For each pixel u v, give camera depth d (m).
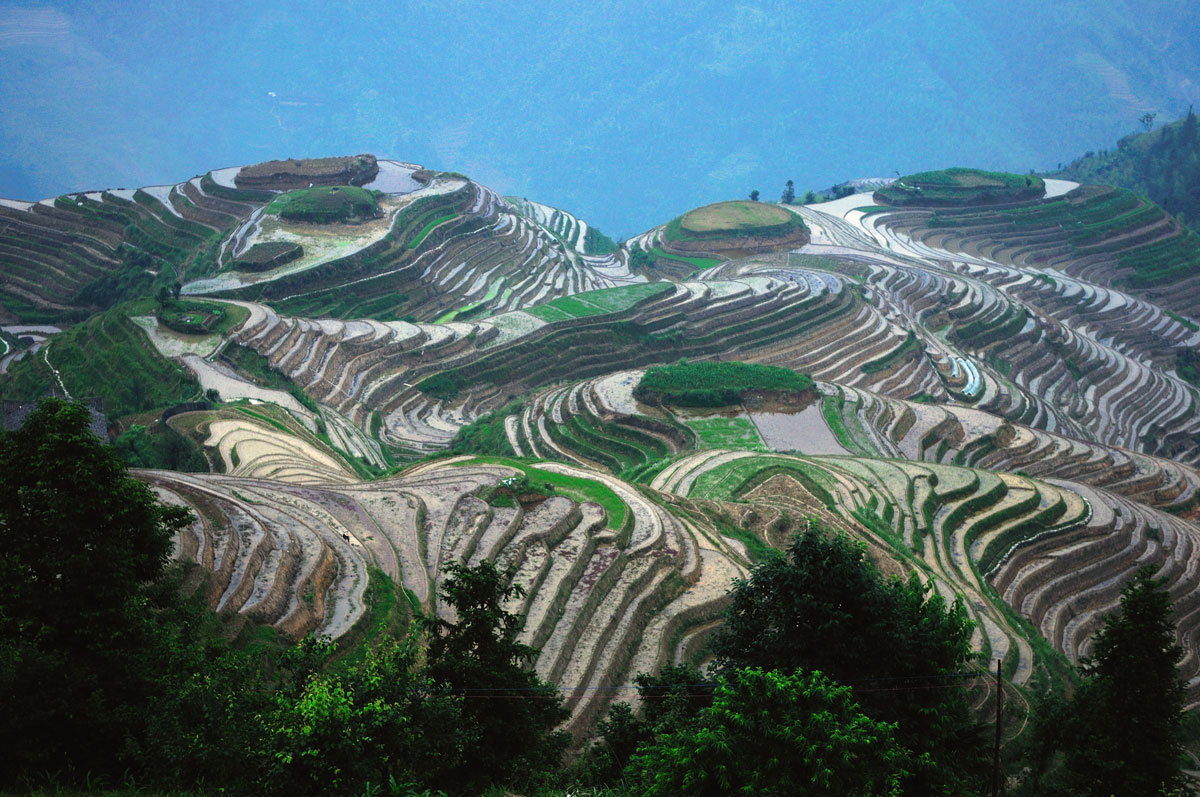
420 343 114.75
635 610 46.19
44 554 23.14
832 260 166.75
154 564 25.44
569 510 53.56
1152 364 153.00
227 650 25.33
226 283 120.81
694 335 127.50
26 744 20.88
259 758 20.30
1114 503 75.88
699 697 29.69
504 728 25.36
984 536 68.00
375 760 20.95
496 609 26.52
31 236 151.75
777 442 86.94
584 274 165.38
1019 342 144.12
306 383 99.12
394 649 23.77
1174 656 29.06
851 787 21.17
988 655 49.75
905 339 130.25
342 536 45.44
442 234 148.25
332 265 126.94
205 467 66.56
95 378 94.75
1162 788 28.98
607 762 28.28
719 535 58.59
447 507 51.31
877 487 72.81
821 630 27.06
